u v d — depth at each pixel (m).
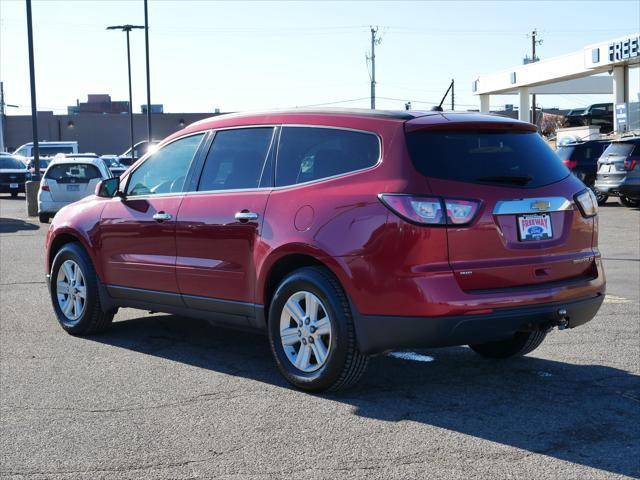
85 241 7.11
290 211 5.50
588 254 5.55
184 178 6.48
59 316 7.43
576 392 5.44
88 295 7.09
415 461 4.19
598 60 33.22
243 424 4.79
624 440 4.50
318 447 4.40
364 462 4.18
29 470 4.11
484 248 5.01
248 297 5.80
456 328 4.90
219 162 6.26
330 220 5.23
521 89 42.56
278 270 5.68
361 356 5.19
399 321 4.93
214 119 6.51
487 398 5.31
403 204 4.92
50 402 5.25
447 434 4.61
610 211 21.72
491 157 5.22
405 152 5.07
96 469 4.12
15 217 22.91
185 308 6.39
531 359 6.35
